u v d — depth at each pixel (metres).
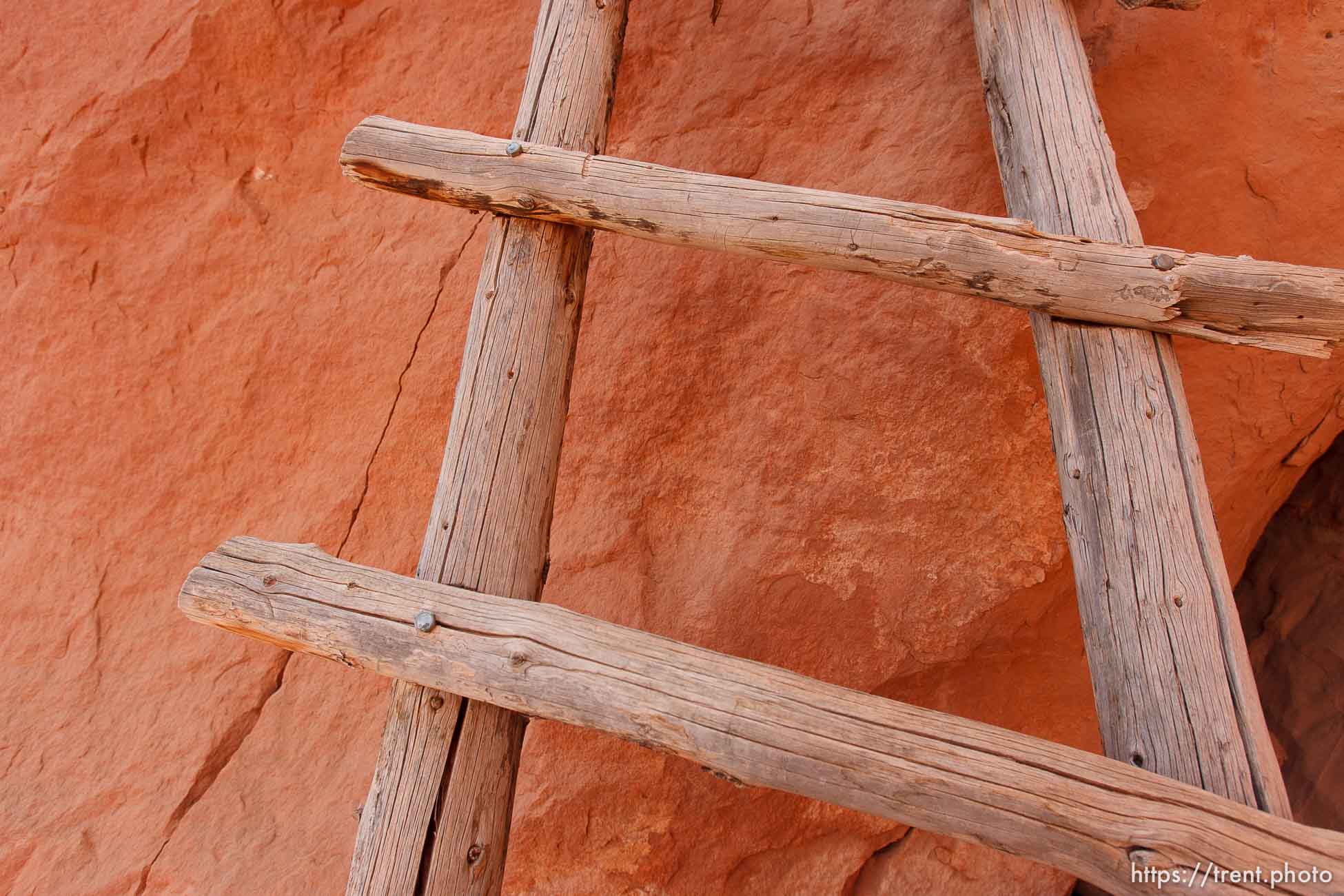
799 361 2.64
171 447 2.69
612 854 2.65
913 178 2.56
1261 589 3.71
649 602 2.62
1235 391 2.76
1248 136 2.53
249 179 2.71
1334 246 2.60
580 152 1.80
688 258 2.65
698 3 2.64
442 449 2.69
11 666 2.64
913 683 2.81
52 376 2.67
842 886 2.83
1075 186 1.83
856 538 2.65
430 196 1.88
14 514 2.67
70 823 2.59
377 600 1.61
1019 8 2.01
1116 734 1.54
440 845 1.60
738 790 2.71
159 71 2.63
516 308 1.86
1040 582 2.68
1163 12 2.47
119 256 2.67
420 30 2.71
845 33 2.61
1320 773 3.31
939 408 2.61
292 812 2.61
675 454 2.66
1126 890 1.28
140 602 2.67
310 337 2.71
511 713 1.71
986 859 2.91
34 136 2.63
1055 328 1.75
